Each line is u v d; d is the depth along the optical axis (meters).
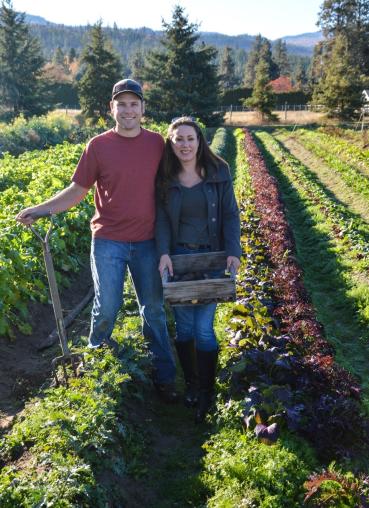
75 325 7.48
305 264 11.11
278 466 4.25
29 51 55.28
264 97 54.50
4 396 5.48
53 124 32.72
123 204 4.90
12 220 8.16
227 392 5.23
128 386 5.33
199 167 4.86
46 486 3.67
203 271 5.02
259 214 12.45
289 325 6.27
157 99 50.84
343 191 18.66
